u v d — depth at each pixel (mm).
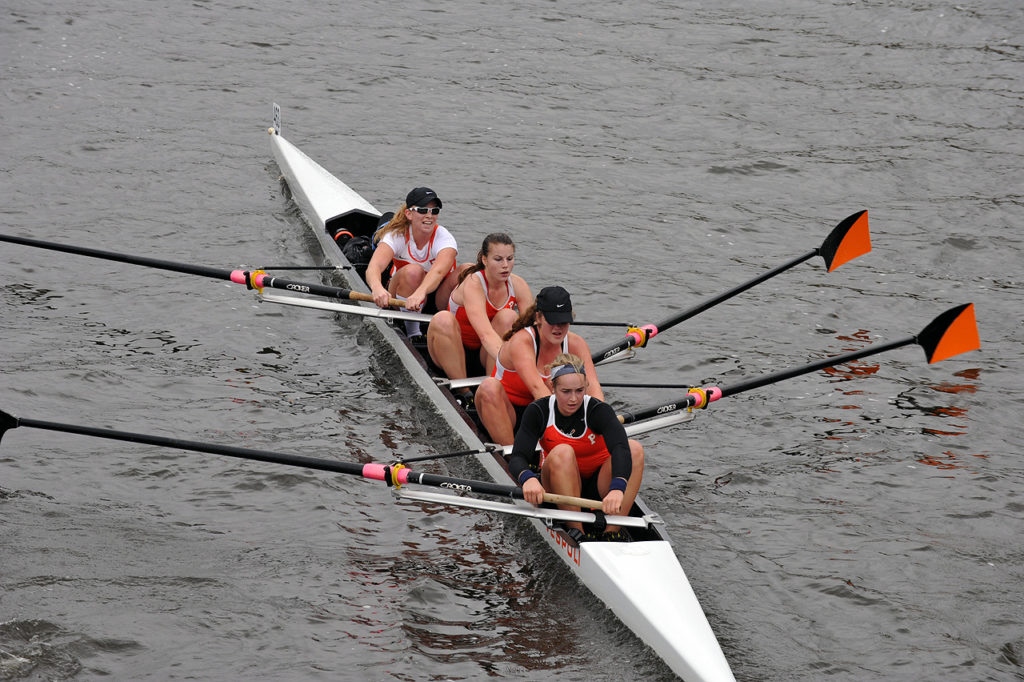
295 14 85438
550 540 29734
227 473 33250
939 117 70375
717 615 27500
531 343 30953
